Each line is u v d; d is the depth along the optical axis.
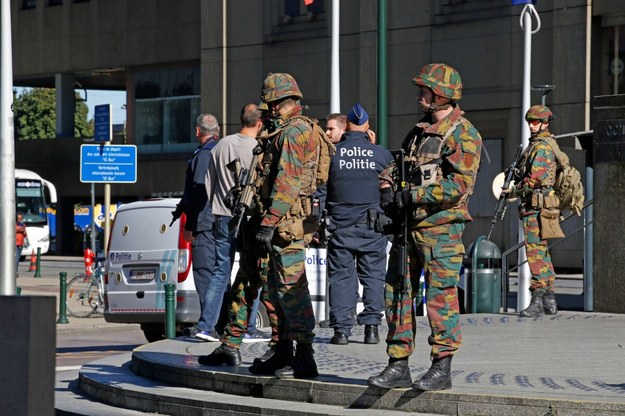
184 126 62.62
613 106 17.28
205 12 58.94
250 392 10.56
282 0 55.88
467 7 48.66
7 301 5.63
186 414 10.50
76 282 25.53
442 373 9.34
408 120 50.66
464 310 19.05
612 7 44.06
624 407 8.41
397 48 50.97
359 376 10.48
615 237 17.33
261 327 17.78
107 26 65.44
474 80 48.38
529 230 16.59
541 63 46.06
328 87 53.75
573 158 44.38
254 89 57.12
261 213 10.54
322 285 17.62
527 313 16.67
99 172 30.61
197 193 15.50
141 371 12.59
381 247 13.59
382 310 13.62
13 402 5.60
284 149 10.16
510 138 47.25
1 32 21.77
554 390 9.35
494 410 8.91
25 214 61.56
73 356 17.67
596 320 16.19
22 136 118.69
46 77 70.81
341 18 53.09
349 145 13.52
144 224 18.52
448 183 9.14
